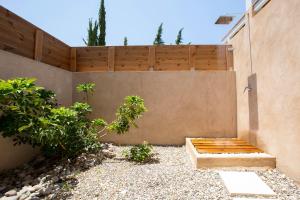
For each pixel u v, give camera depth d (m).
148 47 6.83
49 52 5.63
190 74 6.66
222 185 3.28
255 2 4.87
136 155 4.82
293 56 3.38
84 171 4.11
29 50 4.82
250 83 5.31
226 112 6.54
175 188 3.19
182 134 6.57
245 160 4.05
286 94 3.61
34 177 3.87
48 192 3.02
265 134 4.48
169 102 6.64
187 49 6.77
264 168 4.00
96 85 6.79
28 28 4.78
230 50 6.71
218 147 4.98
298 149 3.27
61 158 4.75
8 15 4.18
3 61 3.99
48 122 3.51
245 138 5.75
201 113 6.57
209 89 6.60
